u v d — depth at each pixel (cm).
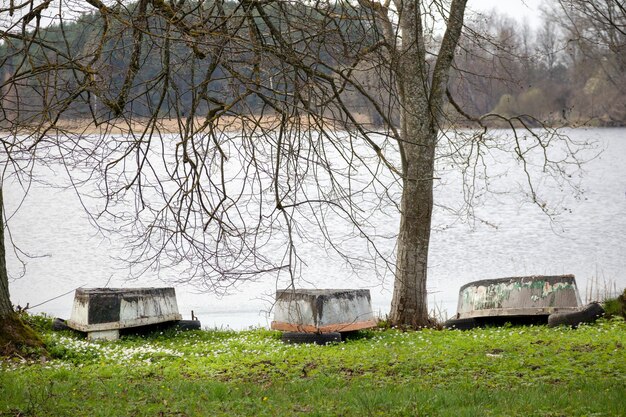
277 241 6862
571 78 12781
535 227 8456
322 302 3195
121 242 7250
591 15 3634
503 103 9212
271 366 2506
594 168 14500
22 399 1902
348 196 2050
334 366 2434
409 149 3728
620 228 8256
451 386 2025
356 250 6631
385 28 3014
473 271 6128
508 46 3991
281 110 1870
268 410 1770
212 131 1900
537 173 13488
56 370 2452
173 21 1808
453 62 3791
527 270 6088
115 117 1912
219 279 2261
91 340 3356
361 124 2095
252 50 1822
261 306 4781
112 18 1858
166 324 3638
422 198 3762
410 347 2838
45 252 6931
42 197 11062
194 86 1844
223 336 3503
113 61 2062
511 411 1683
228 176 9338
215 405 1844
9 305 2931
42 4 1781
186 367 2577
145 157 1898
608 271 5972
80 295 3484
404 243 3797
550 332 3155
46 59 1817
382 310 4625
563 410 1678
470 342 2862
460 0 3653
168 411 1784
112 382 2188
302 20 1939
